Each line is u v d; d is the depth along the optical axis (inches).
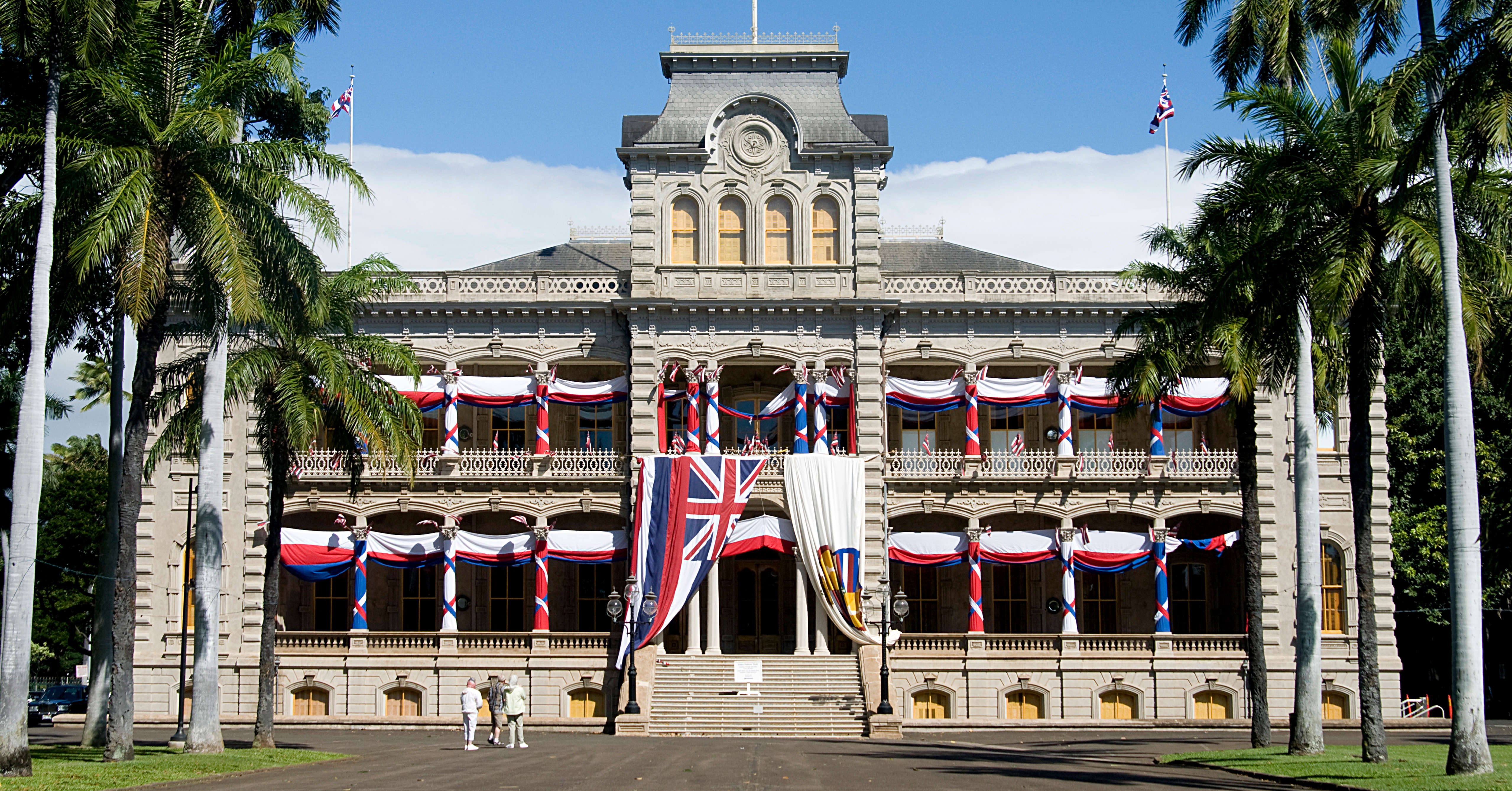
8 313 1430.9
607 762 1476.4
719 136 2514.8
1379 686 1412.4
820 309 2458.2
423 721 2305.6
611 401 2500.0
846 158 2501.2
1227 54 1764.3
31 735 2010.3
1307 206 1429.6
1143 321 1797.5
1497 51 1189.1
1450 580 1270.9
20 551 1256.8
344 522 2434.8
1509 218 1396.4
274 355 1658.5
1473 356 1626.5
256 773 1332.4
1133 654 2439.7
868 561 2420.0
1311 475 1604.3
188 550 1843.0
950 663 2418.8
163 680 2402.8
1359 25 1611.7
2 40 1291.8
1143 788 1185.4
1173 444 2630.4
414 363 1758.1
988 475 2474.2
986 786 1181.1
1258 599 1710.1
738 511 2364.7
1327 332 1418.6
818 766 1427.2
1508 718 2891.2
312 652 2413.9
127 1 1386.6
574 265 2706.7
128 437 1435.8
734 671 2308.1
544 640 2412.6
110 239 1286.9
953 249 2778.1
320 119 1968.5
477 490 2459.4
